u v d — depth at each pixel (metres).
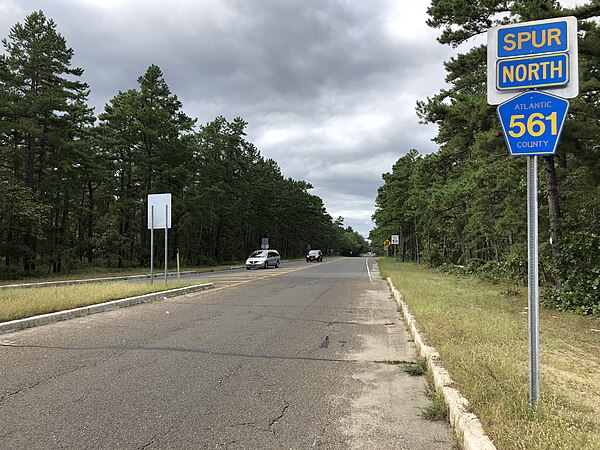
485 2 12.05
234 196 54.12
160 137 38.06
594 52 11.38
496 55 4.59
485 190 20.44
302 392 5.34
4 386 5.31
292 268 37.66
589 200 14.97
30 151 29.20
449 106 13.68
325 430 4.25
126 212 38.06
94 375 5.79
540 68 4.44
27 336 8.02
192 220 44.03
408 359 6.89
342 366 6.47
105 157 36.25
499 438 3.56
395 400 5.12
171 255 48.75
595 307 10.09
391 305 13.12
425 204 35.12
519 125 4.41
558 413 4.05
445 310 10.15
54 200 32.00
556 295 11.42
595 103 12.69
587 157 12.39
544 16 11.20
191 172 44.06
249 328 9.12
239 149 54.09
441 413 4.59
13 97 27.67
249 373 6.03
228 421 4.41
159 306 12.05
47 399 4.90
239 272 32.22
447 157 16.11
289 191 83.19
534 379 4.20
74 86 30.92
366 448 3.88
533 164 4.34
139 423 4.30
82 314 10.32
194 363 6.44
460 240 33.72
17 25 28.72
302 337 8.38
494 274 19.02
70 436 3.98
